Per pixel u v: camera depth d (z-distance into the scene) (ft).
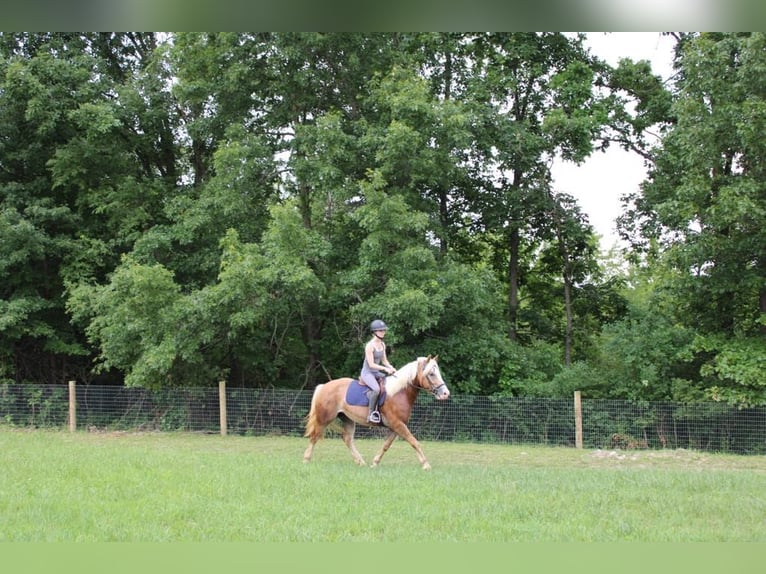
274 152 72.13
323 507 27.84
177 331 61.16
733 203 55.06
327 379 76.64
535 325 89.66
